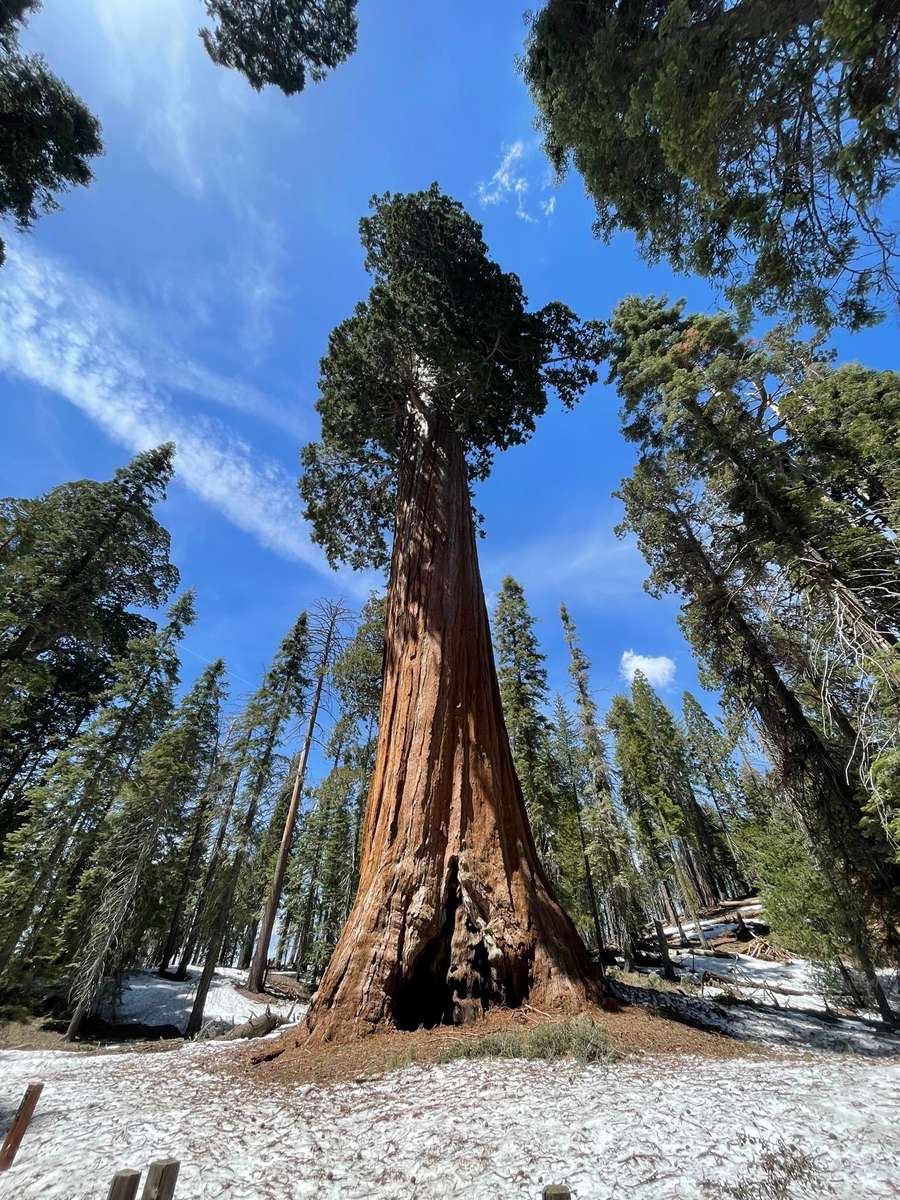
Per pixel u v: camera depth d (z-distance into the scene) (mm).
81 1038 13977
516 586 25859
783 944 13281
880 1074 5137
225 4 11000
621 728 28219
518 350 14414
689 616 14461
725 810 36250
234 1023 15391
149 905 16484
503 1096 4598
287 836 19922
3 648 15203
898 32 3668
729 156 5074
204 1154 3936
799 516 10453
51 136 12125
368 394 13281
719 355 11898
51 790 17016
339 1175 3527
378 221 14062
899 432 10172
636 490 14836
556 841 21766
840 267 5520
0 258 13148
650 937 25188
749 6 4316
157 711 20531
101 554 18812
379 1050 6121
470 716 9195
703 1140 3551
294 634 23359
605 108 5906
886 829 8109
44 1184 3596
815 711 12523
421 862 7816
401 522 12008
